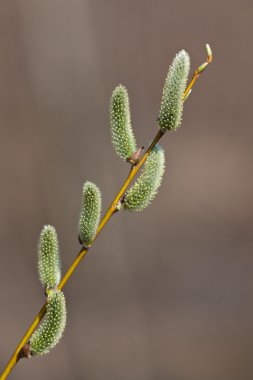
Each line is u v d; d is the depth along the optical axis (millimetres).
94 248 2045
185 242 2664
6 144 3080
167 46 3492
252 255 2627
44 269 596
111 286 2039
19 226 2609
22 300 2252
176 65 594
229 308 2219
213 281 2379
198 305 2219
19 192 2775
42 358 1881
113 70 2836
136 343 1962
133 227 2260
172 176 3174
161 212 2885
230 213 3004
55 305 586
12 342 2072
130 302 2062
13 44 3092
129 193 604
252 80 3611
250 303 2262
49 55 2223
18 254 2469
